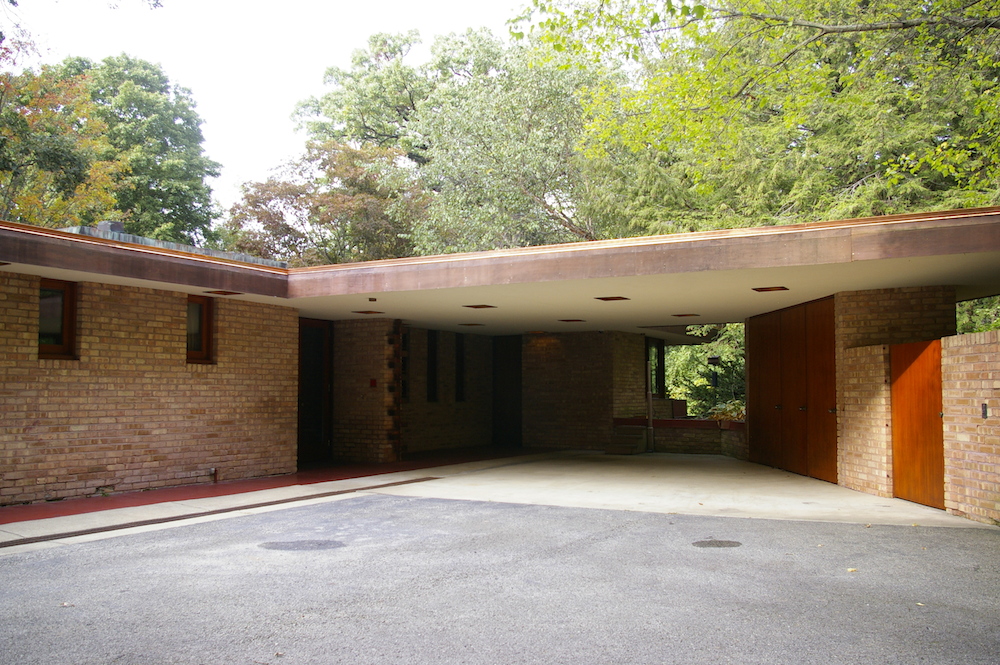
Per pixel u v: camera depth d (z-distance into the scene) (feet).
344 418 53.11
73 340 33.35
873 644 14.42
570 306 44.24
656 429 61.21
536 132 75.87
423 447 60.39
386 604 17.30
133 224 104.73
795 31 48.26
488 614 16.49
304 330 52.13
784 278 33.06
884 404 33.94
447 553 22.71
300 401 51.67
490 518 29.17
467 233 80.23
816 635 14.97
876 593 17.92
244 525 27.86
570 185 80.07
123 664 13.57
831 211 57.21
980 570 20.13
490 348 69.36
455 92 86.79
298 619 16.20
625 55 45.21
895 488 33.50
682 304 43.34
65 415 32.60
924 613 16.37
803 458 43.24
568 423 63.77
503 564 21.21
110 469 34.32
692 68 47.03
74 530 25.85
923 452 31.27
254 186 104.42
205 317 39.86
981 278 33.37
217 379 39.60
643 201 69.26
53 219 74.79
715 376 85.71
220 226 116.57
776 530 26.17
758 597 17.65
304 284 38.99
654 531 26.20
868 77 55.98
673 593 18.04
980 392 26.96
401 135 121.19
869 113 56.13
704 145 50.47
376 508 31.89
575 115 77.25
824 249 28.63
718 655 13.89
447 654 14.05
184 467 37.70
